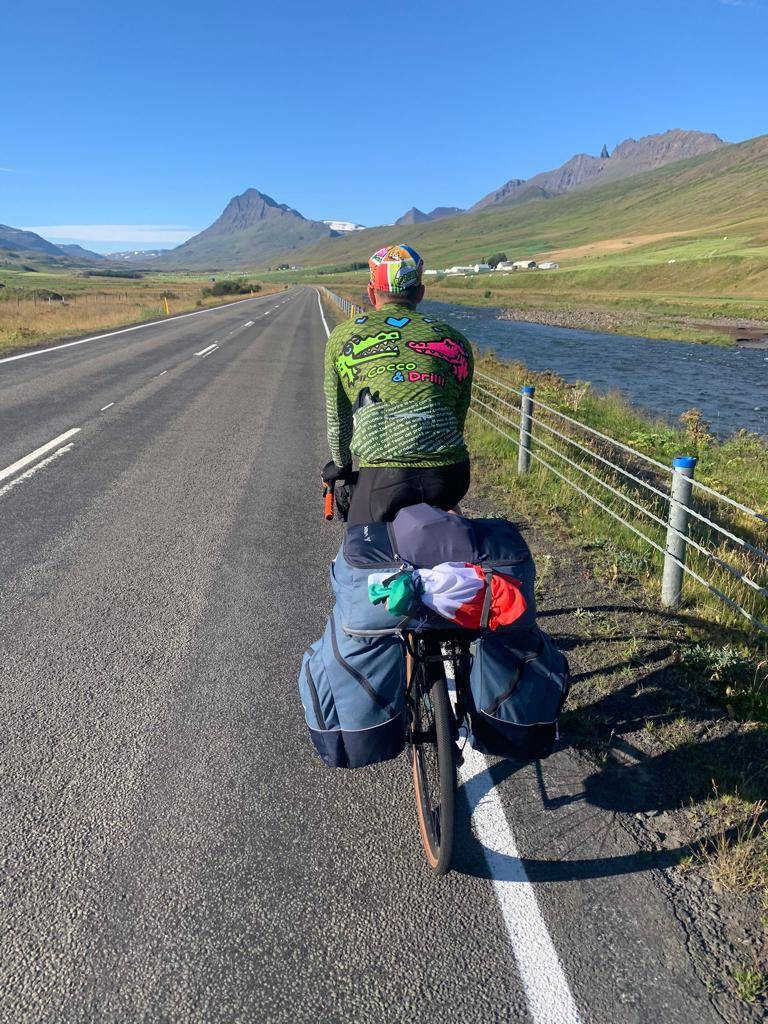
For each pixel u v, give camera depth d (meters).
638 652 3.99
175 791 2.86
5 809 2.72
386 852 2.60
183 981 2.05
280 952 2.16
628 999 2.03
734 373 29.72
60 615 4.34
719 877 2.48
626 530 6.24
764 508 9.06
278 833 2.66
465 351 2.73
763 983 2.09
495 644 2.29
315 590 4.89
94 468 7.80
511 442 9.45
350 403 2.79
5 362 15.85
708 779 2.98
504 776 3.00
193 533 5.91
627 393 23.64
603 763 3.08
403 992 2.04
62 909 2.28
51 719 3.30
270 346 23.53
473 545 2.26
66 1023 1.92
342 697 2.30
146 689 3.58
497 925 2.28
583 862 2.55
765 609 4.95
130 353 19.08
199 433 9.92
